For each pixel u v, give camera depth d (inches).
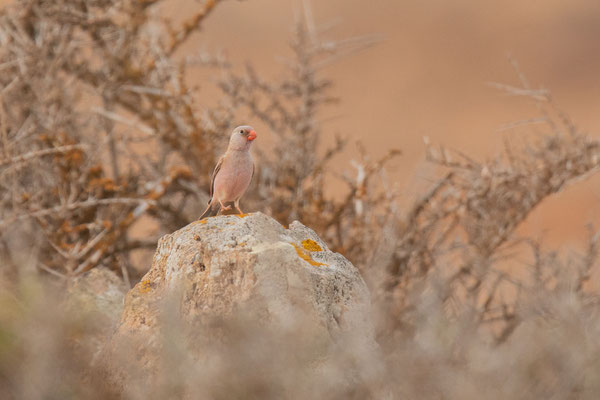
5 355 237.6
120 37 561.9
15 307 265.3
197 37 729.0
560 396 268.4
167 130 533.3
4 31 557.6
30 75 529.0
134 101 565.3
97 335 315.0
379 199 506.3
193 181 529.7
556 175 486.0
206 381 221.3
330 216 492.4
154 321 261.4
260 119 581.0
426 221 489.1
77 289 343.9
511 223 479.5
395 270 471.8
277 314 249.9
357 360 243.4
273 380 219.9
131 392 246.2
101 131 566.3
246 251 261.6
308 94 601.9
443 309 365.4
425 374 251.8
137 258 563.5
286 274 257.8
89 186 489.7
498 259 467.8
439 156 507.8
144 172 561.6
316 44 616.7
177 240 275.9
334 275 267.9
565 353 278.7
